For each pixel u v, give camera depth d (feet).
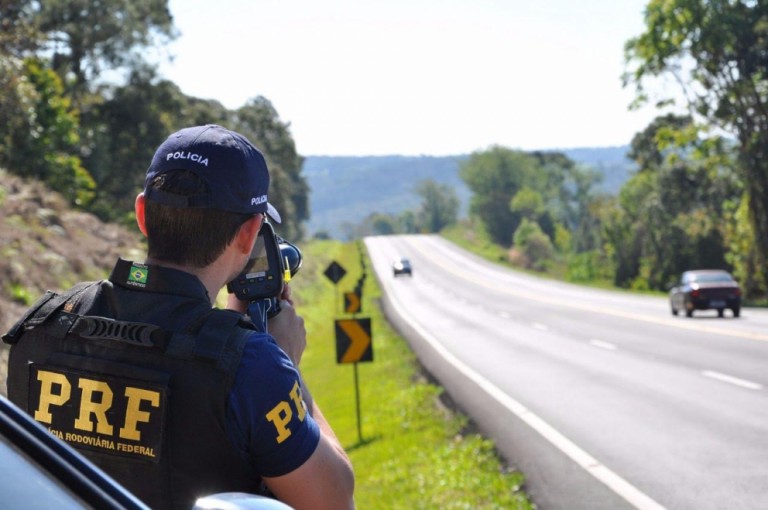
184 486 6.35
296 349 7.67
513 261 443.32
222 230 6.78
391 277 295.89
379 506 28.19
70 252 72.43
